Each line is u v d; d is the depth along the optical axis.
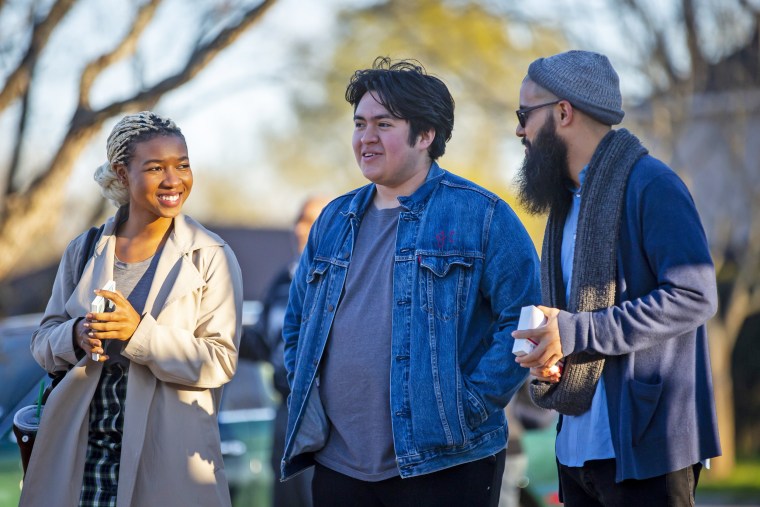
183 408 5.16
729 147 20.86
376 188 5.45
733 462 23.44
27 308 21.98
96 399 5.20
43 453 5.09
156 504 5.06
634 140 4.75
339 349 5.16
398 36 24.03
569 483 4.98
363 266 5.24
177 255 5.29
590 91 4.75
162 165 5.23
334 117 34.38
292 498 8.30
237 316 5.38
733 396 25.61
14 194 11.25
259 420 8.62
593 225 4.64
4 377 7.93
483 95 23.84
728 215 22.36
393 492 5.02
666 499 4.49
